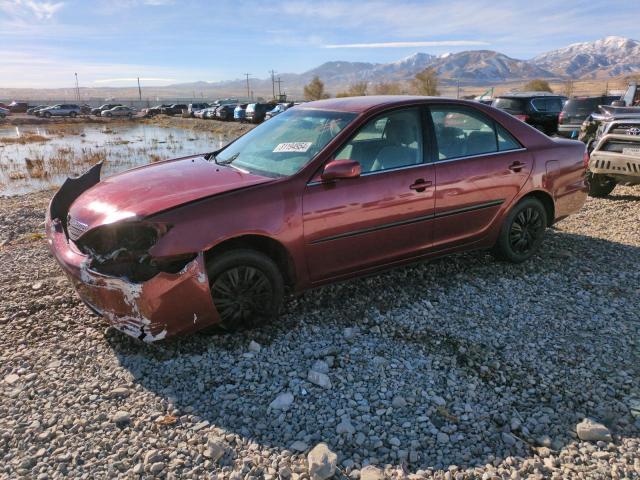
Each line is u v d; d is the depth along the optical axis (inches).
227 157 176.1
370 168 157.3
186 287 127.0
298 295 168.1
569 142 210.1
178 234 125.6
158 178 152.8
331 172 142.3
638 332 149.1
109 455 100.4
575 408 115.5
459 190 173.0
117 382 125.0
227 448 101.9
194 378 126.6
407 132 166.9
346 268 156.9
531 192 194.5
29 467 97.1
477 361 134.3
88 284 129.3
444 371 130.0
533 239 202.1
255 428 108.9
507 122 191.3
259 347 139.1
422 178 164.4
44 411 113.5
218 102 3208.7
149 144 1138.0
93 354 137.9
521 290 178.2
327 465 95.1
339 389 122.3
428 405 116.6
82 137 1398.9
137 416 112.4
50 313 160.7
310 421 110.9
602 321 156.0
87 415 112.3
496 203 184.5
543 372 129.3
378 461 99.3
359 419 111.7
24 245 239.6
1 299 169.9
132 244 129.6
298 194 142.3
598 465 98.0
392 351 139.4
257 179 145.4
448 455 101.4
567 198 207.3
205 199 131.8
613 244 227.0
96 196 146.9
